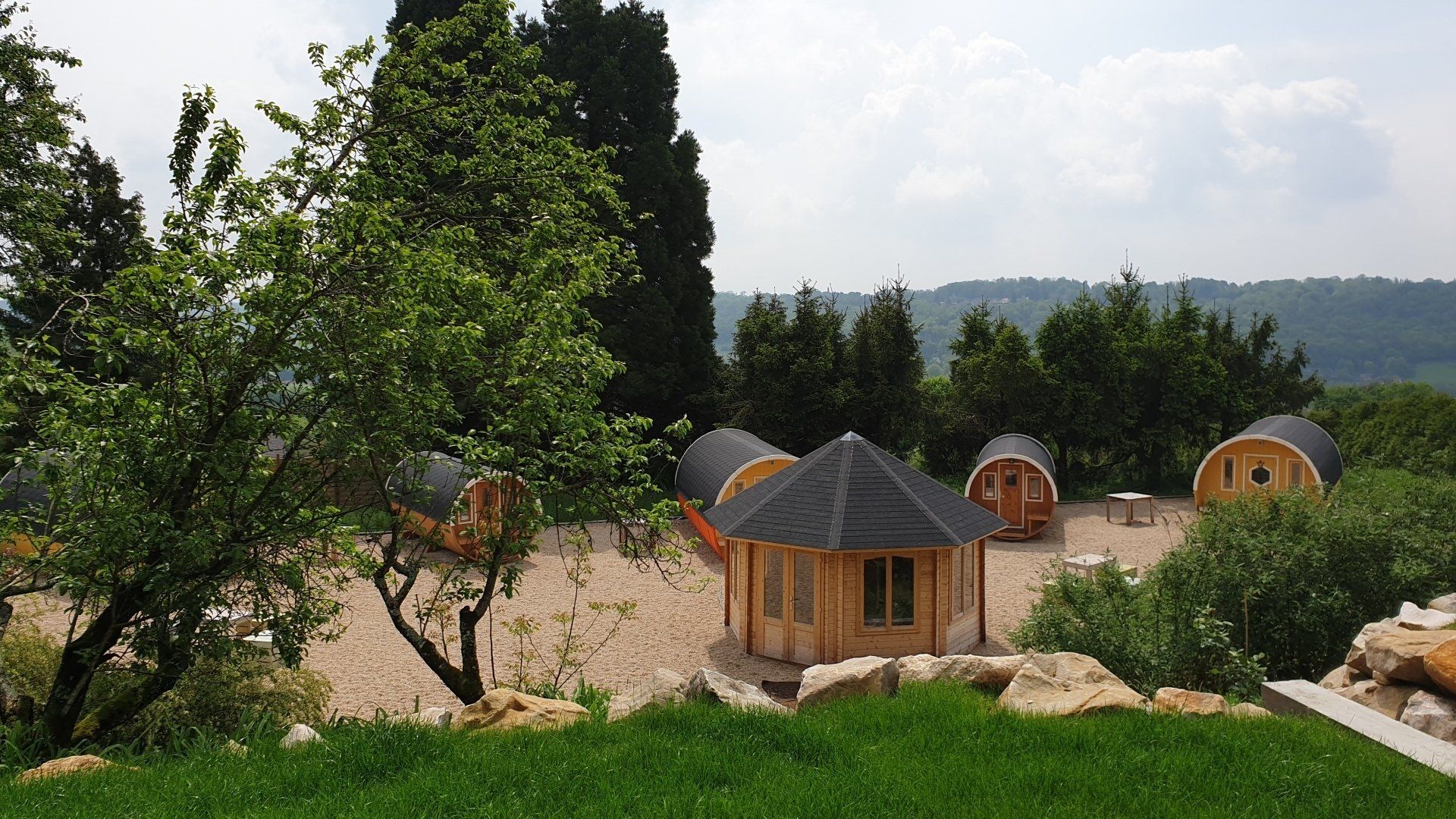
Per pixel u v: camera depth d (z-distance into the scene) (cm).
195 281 797
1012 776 600
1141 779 594
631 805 562
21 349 870
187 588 876
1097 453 4222
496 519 1041
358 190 1138
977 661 934
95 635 902
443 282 925
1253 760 619
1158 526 3025
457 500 1030
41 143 1719
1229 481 3062
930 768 618
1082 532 2909
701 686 823
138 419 810
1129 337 4103
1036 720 717
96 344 788
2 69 1689
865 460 1719
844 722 751
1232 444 3045
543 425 999
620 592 2086
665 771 612
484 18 1374
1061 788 580
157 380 866
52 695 885
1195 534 1345
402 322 891
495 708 792
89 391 784
